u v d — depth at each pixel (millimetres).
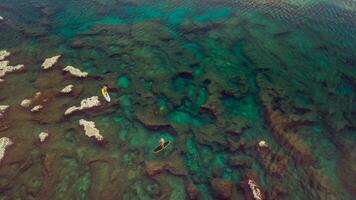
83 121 18062
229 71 22141
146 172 15508
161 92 20438
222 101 19750
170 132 17750
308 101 19594
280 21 27922
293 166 15750
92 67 22453
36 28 27641
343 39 25422
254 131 17703
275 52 23984
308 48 24344
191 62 23031
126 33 26781
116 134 17438
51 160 15891
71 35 26625
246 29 26953
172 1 32375
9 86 20578
